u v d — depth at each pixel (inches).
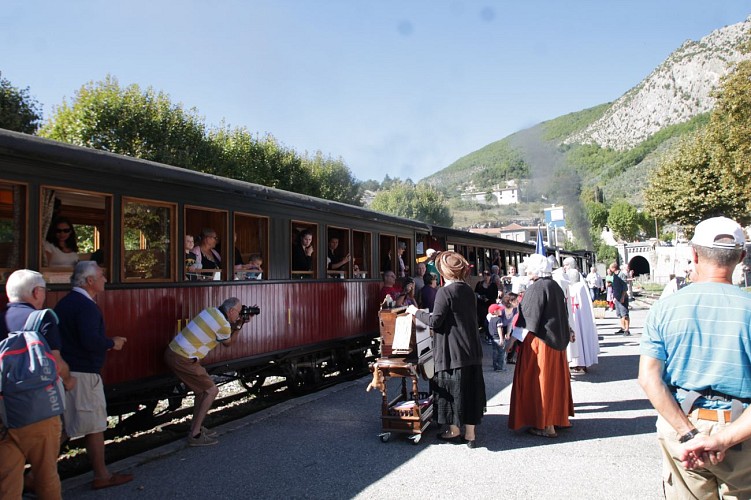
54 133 685.9
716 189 1387.8
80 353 179.8
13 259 189.9
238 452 219.8
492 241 773.9
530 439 234.7
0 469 138.1
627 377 364.2
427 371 248.1
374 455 215.5
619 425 252.5
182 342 225.9
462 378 220.5
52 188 199.5
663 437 110.5
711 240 108.1
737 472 101.9
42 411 139.9
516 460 208.1
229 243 284.2
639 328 677.3
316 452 219.3
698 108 7760.8
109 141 695.1
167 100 768.9
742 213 1382.9
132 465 203.9
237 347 285.9
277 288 319.9
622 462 203.8
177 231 250.4
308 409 288.5
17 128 681.0
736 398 101.9
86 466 225.0
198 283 260.1
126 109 712.4
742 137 869.8
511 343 243.3
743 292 105.5
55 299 199.2
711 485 107.4
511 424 238.4
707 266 109.6
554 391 235.9
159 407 326.3
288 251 333.4
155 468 202.1
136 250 231.9
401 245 496.7
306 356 359.6
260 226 315.9
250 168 932.0
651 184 1585.9
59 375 153.7
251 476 193.8
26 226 190.7
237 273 290.8
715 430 102.0
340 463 206.5
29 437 139.8
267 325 310.5
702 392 104.1
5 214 191.3
